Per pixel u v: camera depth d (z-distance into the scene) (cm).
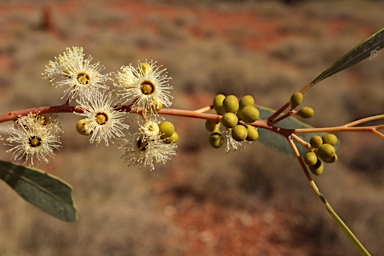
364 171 918
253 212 802
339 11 2900
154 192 845
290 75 1495
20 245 614
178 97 1351
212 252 715
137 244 654
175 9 3241
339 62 155
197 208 812
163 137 152
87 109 148
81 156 826
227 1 3509
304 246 723
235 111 146
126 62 1577
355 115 1244
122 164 815
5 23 2398
